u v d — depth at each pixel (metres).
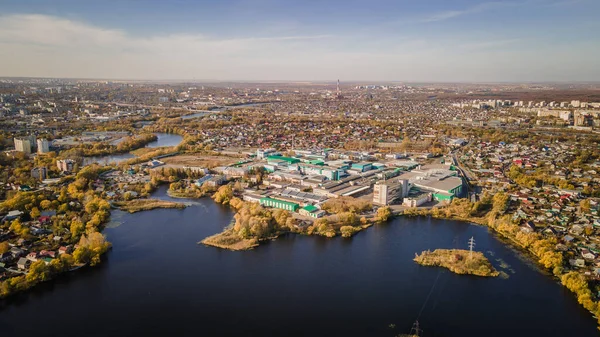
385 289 157.62
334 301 149.62
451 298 151.50
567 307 145.88
